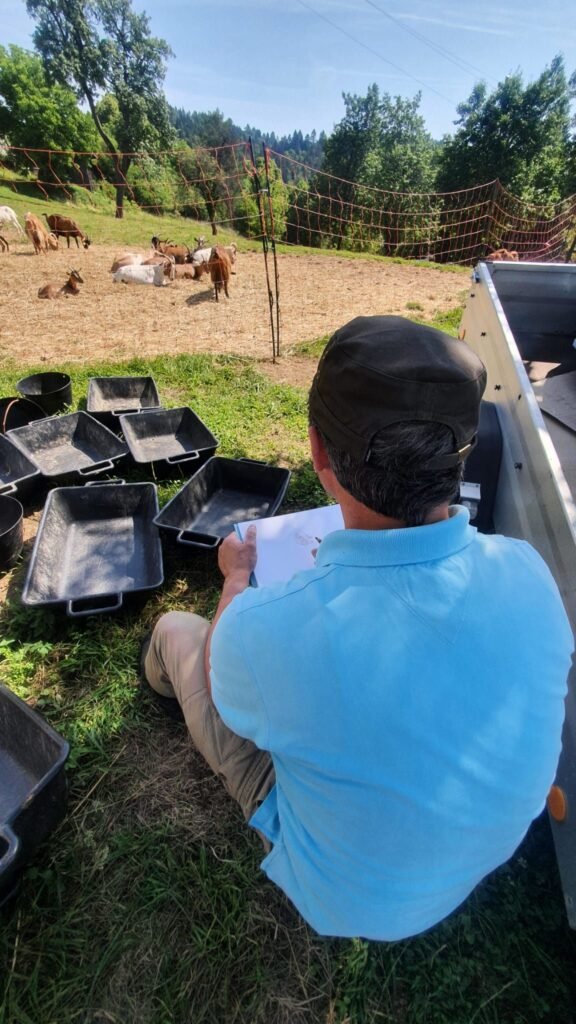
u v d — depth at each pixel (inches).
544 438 71.9
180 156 1417.3
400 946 60.9
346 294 374.9
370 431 28.5
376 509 30.5
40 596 96.9
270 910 63.5
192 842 69.5
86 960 59.7
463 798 29.1
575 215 962.1
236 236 919.0
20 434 140.9
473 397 29.0
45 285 368.2
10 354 234.5
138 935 61.5
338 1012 56.9
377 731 27.7
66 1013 56.0
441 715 28.0
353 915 35.2
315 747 29.0
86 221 818.8
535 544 67.9
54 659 92.4
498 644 29.4
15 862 57.4
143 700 85.3
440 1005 57.2
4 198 928.9
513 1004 57.6
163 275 422.9
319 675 28.2
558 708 31.9
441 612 28.7
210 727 54.9
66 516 117.8
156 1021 55.7
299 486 137.6
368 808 29.4
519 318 147.0
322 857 34.6
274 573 70.2
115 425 156.4
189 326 289.6
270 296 223.9
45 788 61.4
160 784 75.4
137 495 121.6
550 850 68.9
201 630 65.2
